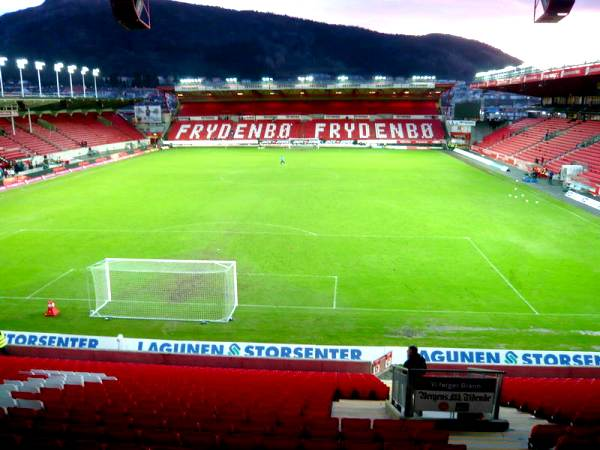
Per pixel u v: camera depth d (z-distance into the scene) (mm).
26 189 43156
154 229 28891
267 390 10391
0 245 25875
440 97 88562
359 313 17906
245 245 25781
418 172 52312
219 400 9344
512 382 11688
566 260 23219
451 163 60188
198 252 24641
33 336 15766
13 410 8133
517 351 14352
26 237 27375
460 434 7809
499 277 21141
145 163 61844
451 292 19641
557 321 17141
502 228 28906
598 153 45500
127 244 25984
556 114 70000
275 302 18859
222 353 15039
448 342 15750
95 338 15594
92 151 67375
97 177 50156
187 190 41844
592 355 14273
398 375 8906
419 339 15961
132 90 192750
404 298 19141
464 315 17672
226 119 90625
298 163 60312
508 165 56969
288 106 91562
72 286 20359
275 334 16406
